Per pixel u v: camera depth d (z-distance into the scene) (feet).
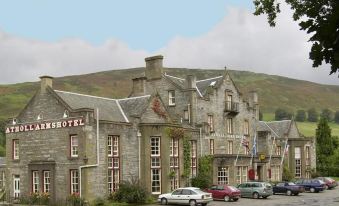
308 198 151.84
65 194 131.54
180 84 178.09
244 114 199.11
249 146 199.72
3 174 201.46
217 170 169.07
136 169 141.69
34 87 607.37
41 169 137.39
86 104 142.20
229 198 140.67
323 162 294.46
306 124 542.57
